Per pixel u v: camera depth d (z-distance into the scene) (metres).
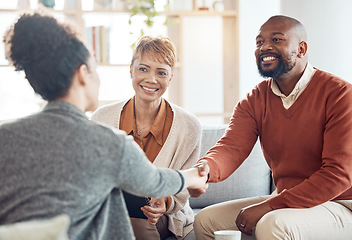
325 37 4.02
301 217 1.98
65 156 1.21
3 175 1.21
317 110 2.19
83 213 1.24
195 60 4.79
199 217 2.28
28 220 1.16
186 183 1.48
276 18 2.27
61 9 4.66
